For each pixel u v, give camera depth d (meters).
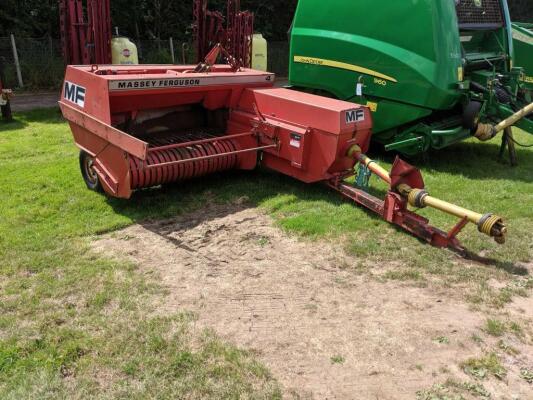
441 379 2.96
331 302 3.73
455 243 4.40
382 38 6.71
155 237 4.75
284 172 5.88
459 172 6.83
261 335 3.34
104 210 5.29
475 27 7.44
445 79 6.40
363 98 7.09
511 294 3.84
